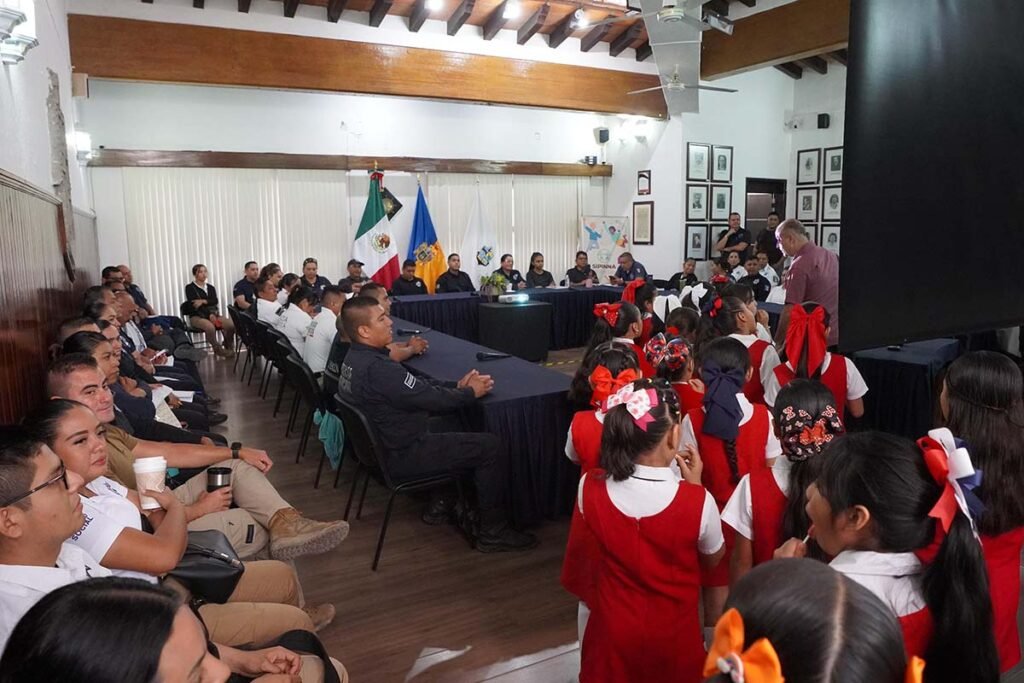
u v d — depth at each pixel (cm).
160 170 760
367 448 272
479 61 802
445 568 269
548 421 297
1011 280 223
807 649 54
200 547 171
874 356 352
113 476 202
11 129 274
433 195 912
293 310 516
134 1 638
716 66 798
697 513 143
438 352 419
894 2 185
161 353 450
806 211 1002
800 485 136
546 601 245
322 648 152
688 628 150
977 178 209
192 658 69
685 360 237
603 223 978
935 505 92
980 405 141
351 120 846
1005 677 183
